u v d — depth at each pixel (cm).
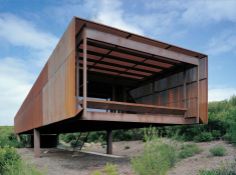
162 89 1340
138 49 979
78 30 905
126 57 1175
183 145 1251
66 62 924
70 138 2756
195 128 1498
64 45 956
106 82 1510
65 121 1024
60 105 995
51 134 2303
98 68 1380
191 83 1161
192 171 802
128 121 980
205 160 944
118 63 1277
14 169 702
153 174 666
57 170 961
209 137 1376
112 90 1678
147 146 711
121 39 938
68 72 899
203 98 1097
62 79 975
